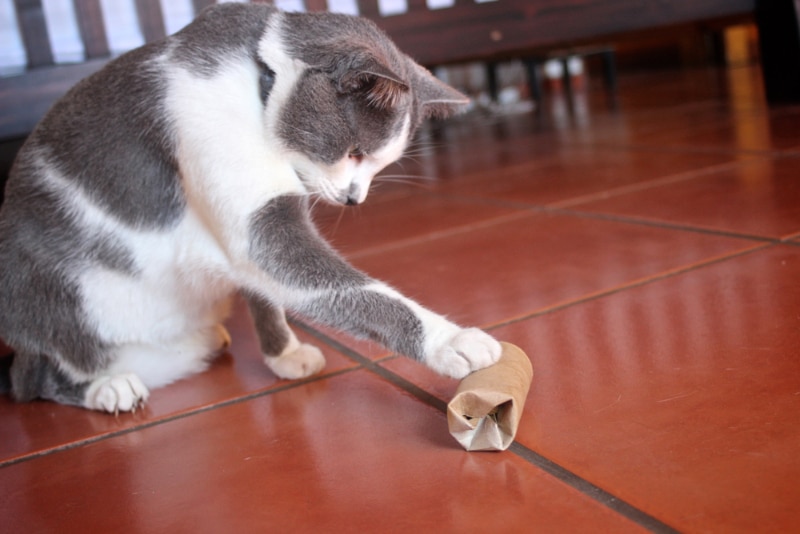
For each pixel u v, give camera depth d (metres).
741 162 2.78
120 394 1.46
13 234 1.53
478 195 3.04
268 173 1.39
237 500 1.08
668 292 1.61
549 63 6.68
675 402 1.14
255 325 1.55
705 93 5.20
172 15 3.24
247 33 1.46
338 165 1.45
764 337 1.31
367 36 1.53
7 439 1.41
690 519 0.87
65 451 1.33
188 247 1.48
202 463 1.21
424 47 3.41
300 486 1.09
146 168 1.45
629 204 2.46
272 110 1.40
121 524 1.06
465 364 1.22
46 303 1.53
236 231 1.39
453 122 5.73
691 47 7.51
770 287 1.53
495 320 1.63
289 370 1.50
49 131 1.53
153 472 1.20
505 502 0.97
